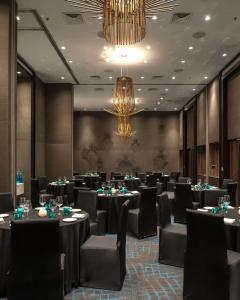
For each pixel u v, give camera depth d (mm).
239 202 9078
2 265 3338
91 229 5062
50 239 2715
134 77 10922
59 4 5836
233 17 6316
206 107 12141
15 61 5719
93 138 18375
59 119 11828
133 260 4715
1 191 5426
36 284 2756
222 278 2895
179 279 3971
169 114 18438
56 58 8883
